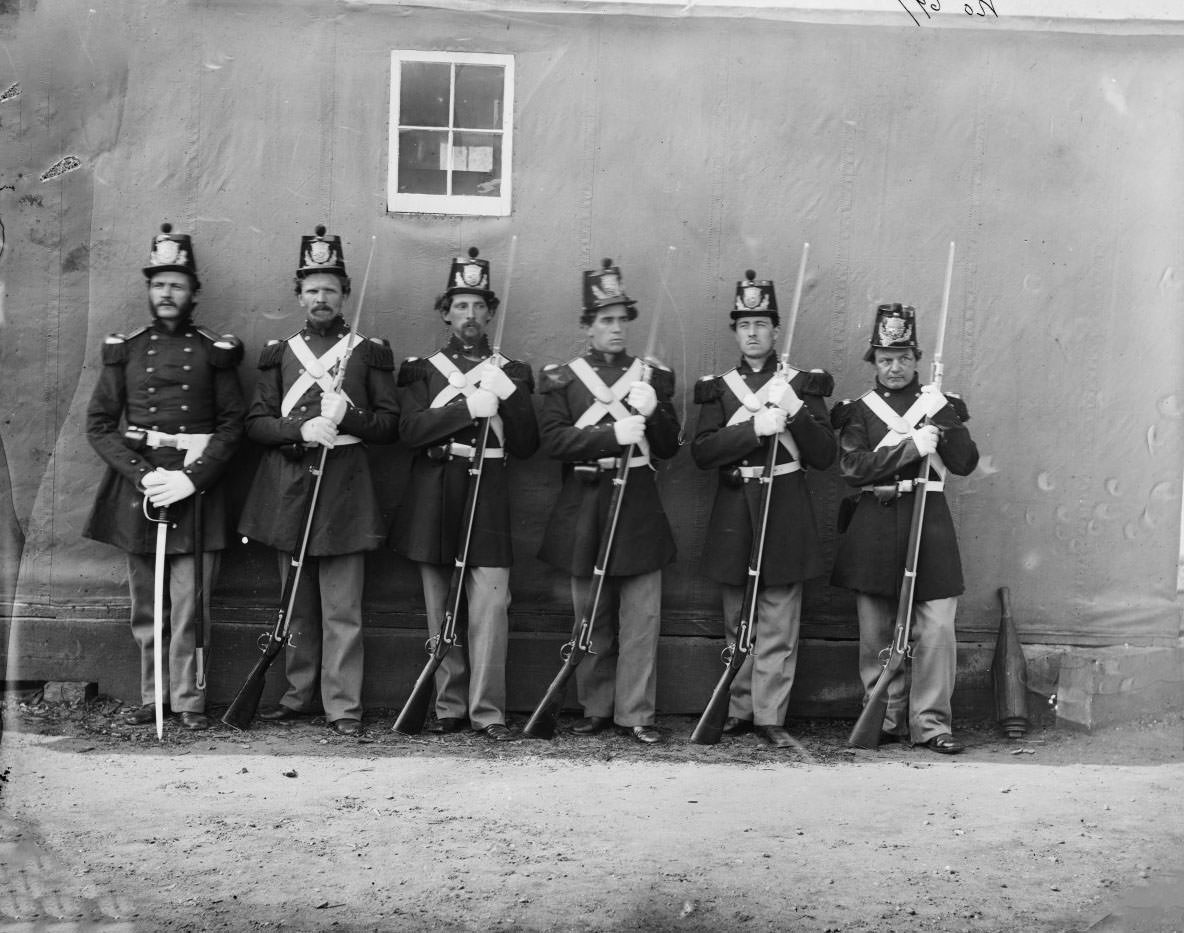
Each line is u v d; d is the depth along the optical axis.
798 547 5.84
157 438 5.82
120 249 6.28
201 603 5.83
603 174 6.31
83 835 4.34
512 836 4.41
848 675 6.20
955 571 5.82
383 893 3.90
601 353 6.01
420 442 5.86
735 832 4.49
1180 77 6.38
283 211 6.29
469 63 6.30
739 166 6.32
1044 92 6.36
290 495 5.84
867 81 6.34
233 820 4.52
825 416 5.98
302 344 5.95
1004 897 3.93
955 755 5.65
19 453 6.23
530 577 6.28
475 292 5.95
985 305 6.38
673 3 6.29
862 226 6.34
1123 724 6.12
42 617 6.12
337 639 5.88
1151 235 6.38
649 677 5.84
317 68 6.29
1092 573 6.39
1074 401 6.40
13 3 6.25
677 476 6.30
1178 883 4.04
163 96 6.27
